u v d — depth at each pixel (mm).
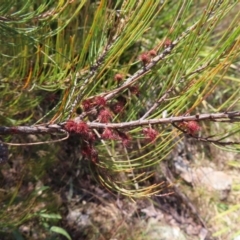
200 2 837
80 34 608
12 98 578
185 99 381
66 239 772
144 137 431
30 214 674
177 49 444
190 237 831
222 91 984
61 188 822
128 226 818
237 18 392
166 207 859
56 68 463
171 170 895
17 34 461
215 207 883
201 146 948
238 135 927
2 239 704
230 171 950
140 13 392
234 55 362
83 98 413
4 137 559
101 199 837
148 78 458
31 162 708
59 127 405
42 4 458
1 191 682
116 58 429
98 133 421
